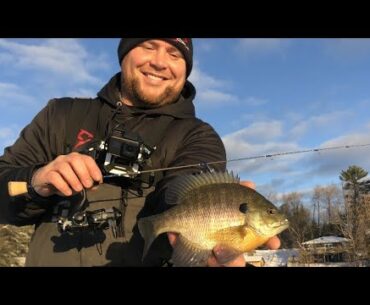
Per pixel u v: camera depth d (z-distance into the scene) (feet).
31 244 2.09
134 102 2.44
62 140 2.30
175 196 1.77
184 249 1.69
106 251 1.96
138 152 2.03
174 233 1.71
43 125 2.33
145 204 2.04
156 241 1.89
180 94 2.52
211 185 1.76
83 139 2.28
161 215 1.74
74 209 2.02
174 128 2.26
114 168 2.00
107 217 1.92
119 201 2.04
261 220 1.74
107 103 2.36
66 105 2.39
